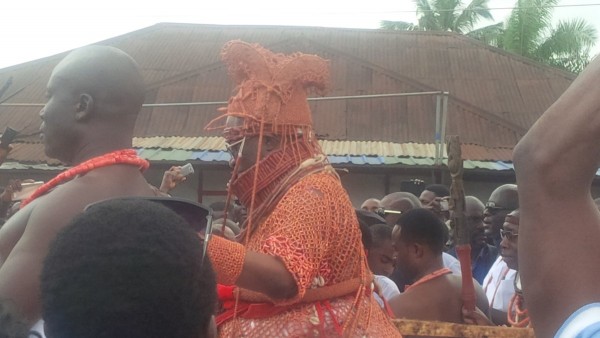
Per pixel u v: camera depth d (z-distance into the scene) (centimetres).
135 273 109
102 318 107
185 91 1494
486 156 1317
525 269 146
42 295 112
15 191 438
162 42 1755
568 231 142
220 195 1327
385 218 607
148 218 115
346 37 1775
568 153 141
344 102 1457
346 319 224
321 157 237
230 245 192
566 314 140
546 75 1628
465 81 1592
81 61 240
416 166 1253
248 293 226
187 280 113
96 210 116
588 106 140
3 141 322
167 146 1323
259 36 1777
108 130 241
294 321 221
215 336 125
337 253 221
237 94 241
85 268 109
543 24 2372
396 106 1457
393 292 435
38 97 1510
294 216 213
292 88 238
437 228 379
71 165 247
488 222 572
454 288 354
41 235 215
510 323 379
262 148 237
